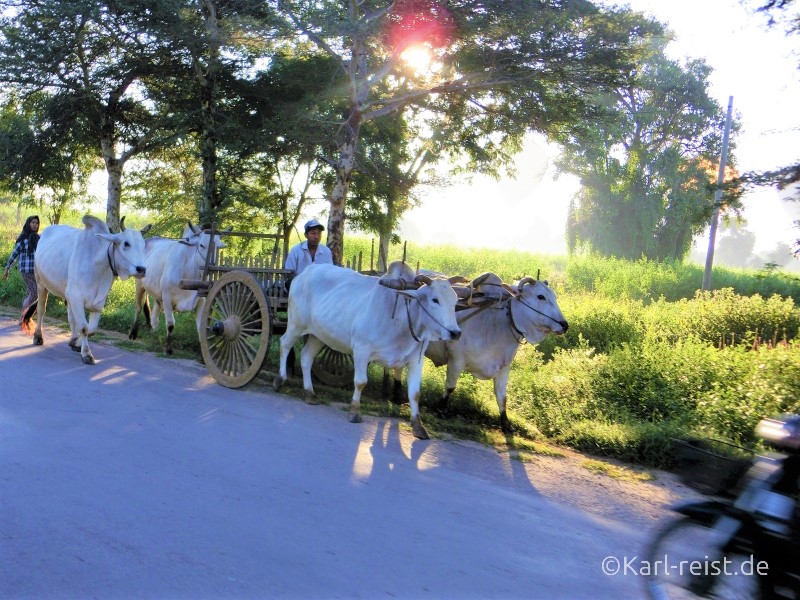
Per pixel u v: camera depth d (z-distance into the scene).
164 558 3.88
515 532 4.77
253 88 16.97
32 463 5.11
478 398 8.75
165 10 14.30
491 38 13.44
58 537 4.02
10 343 9.85
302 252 8.94
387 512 4.88
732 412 8.00
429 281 7.01
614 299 20.36
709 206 8.22
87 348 8.91
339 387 9.09
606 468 6.73
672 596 3.82
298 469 5.58
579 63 13.28
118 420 6.43
